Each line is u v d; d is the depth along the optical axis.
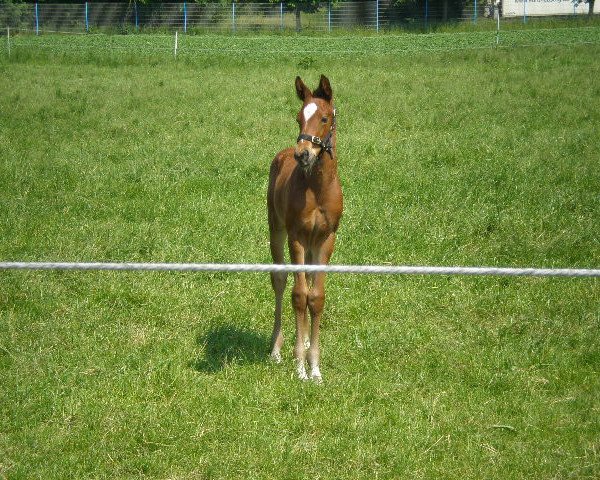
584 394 6.37
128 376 6.57
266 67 25.30
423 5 46.41
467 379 6.64
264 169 12.74
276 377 6.59
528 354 7.04
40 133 15.37
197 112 17.25
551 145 13.91
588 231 9.69
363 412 6.12
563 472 5.36
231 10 45.22
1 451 5.54
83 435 5.75
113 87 20.67
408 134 15.27
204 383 6.52
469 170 12.48
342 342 7.33
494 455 5.56
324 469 5.42
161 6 45.31
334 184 6.50
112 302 8.12
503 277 8.56
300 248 6.61
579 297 8.08
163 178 12.16
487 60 25.83
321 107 6.32
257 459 5.49
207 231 9.92
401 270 4.53
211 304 8.05
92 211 10.67
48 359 6.85
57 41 36.97
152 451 5.66
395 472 5.38
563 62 24.67
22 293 8.08
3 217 10.23
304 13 46.38
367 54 29.36
